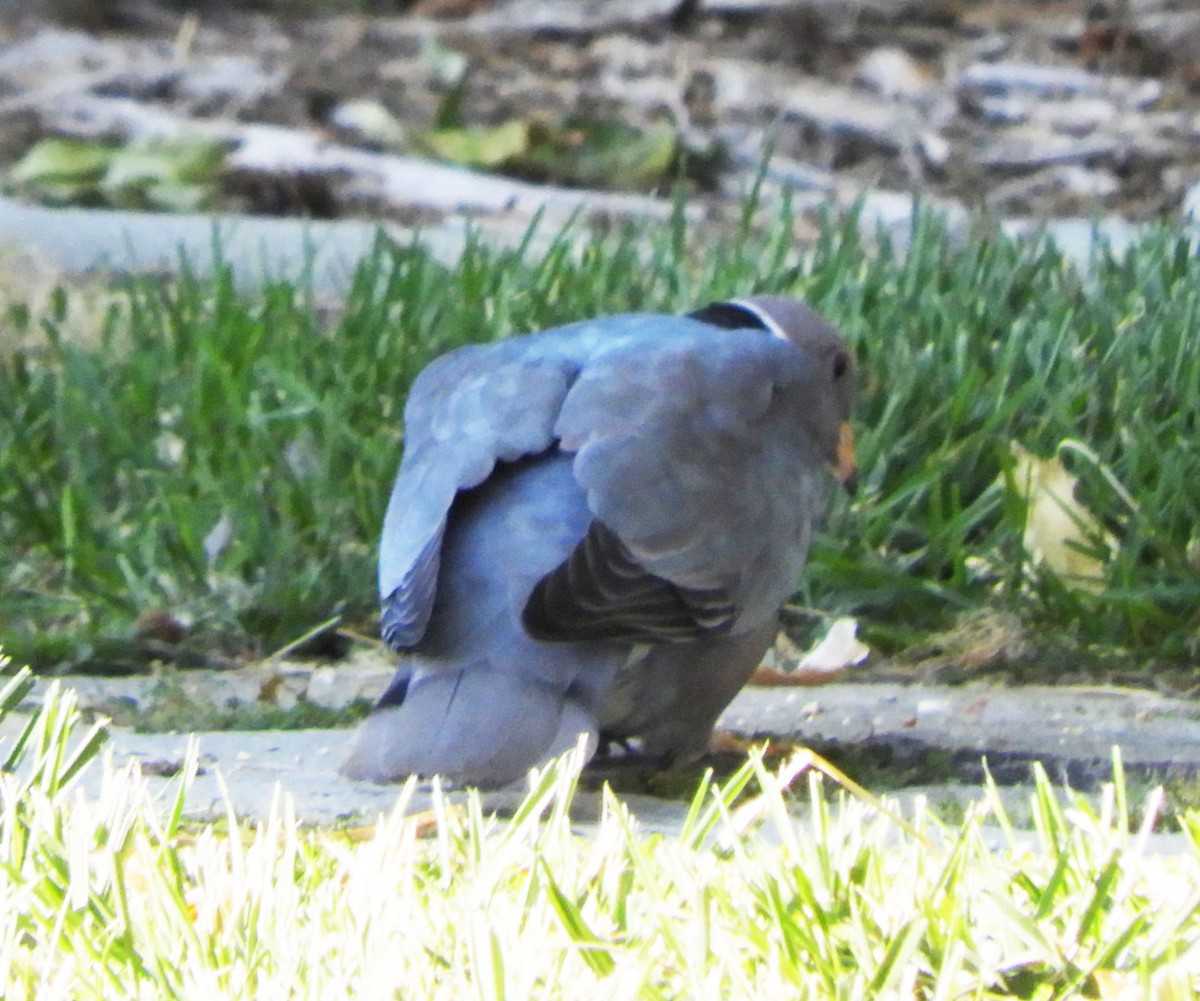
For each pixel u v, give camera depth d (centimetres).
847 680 968
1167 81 2116
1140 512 1009
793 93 2053
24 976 527
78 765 655
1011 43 2192
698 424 800
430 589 739
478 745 708
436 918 548
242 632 997
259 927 537
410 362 1195
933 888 550
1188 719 901
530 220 1730
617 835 591
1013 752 844
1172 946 528
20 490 1080
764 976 527
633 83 2081
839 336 918
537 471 781
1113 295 1245
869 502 1059
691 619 764
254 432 1105
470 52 2175
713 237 1636
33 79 2047
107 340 1266
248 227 1644
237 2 2312
